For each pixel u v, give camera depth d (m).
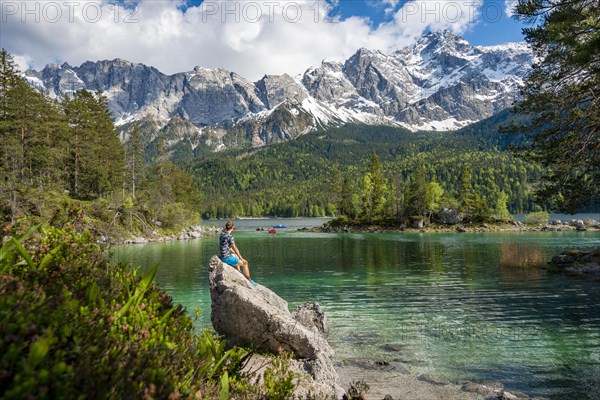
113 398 2.44
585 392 7.16
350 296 16.83
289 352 8.03
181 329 4.40
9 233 4.32
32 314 2.39
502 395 6.94
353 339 10.73
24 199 35.16
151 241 59.31
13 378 1.84
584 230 76.38
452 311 13.67
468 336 10.72
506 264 26.88
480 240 54.03
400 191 109.56
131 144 81.50
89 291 3.37
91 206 47.91
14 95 48.12
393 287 18.77
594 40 15.61
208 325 11.41
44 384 1.93
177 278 22.36
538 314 12.88
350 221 96.00
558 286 17.84
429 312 13.61
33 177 48.75
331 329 11.75
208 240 63.62
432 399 7.00
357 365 8.77
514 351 9.45
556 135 21.77
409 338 10.72
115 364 2.59
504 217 93.62
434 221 93.19
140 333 3.25
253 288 10.39
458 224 88.88
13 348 1.97
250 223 150.50
